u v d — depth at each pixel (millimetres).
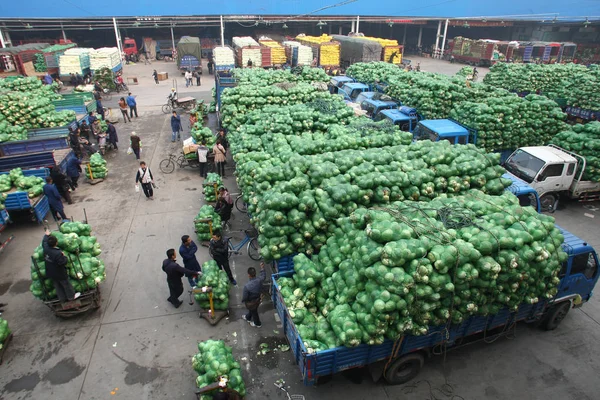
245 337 9000
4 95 18734
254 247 11898
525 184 12578
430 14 59188
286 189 9016
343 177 9352
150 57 54969
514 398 7609
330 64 41906
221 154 16938
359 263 6789
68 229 9727
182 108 29125
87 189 16594
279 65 42156
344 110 15969
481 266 6574
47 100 20344
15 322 9375
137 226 13609
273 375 8031
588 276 8812
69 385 7750
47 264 8586
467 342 8281
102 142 20203
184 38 46562
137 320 9461
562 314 9117
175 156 20109
